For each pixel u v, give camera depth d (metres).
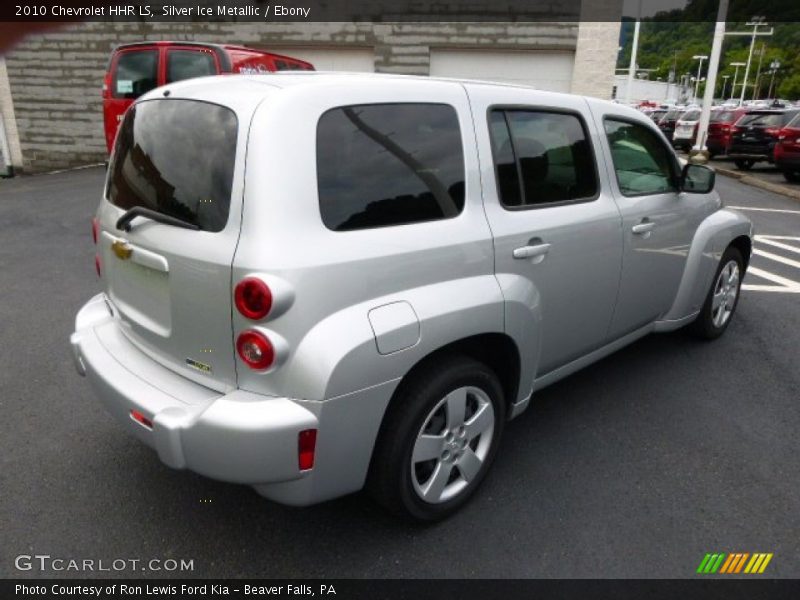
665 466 3.14
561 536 2.63
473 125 2.67
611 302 3.45
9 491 2.84
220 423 2.06
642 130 3.72
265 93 2.18
